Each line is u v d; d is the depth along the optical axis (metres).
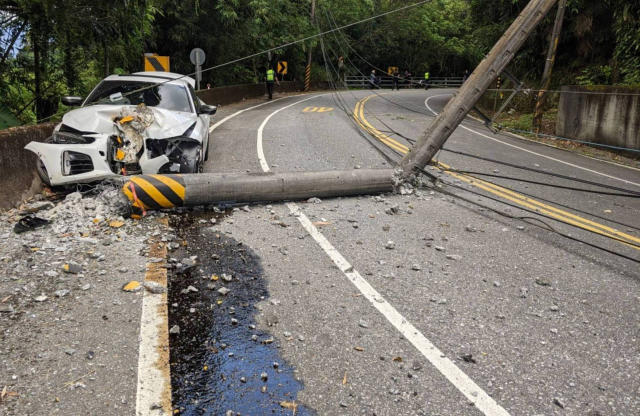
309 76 39.88
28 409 2.80
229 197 6.47
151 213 6.13
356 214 6.71
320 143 12.13
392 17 49.47
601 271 5.21
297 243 5.54
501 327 3.96
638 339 3.87
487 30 25.00
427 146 8.24
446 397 3.10
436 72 63.16
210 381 3.17
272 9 31.38
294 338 3.68
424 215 6.86
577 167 11.51
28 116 11.86
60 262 4.66
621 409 3.05
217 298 4.23
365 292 4.46
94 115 6.70
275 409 2.94
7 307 3.80
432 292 4.52
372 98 31.47
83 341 3.47
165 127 6.91
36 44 10.70
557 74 22.55
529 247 5.84
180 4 22.38
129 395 2.97
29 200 6.30
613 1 17.97
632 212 7.67
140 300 4.08
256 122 16.22
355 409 2.96
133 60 15.06
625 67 17.19
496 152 12.84
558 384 3.27
